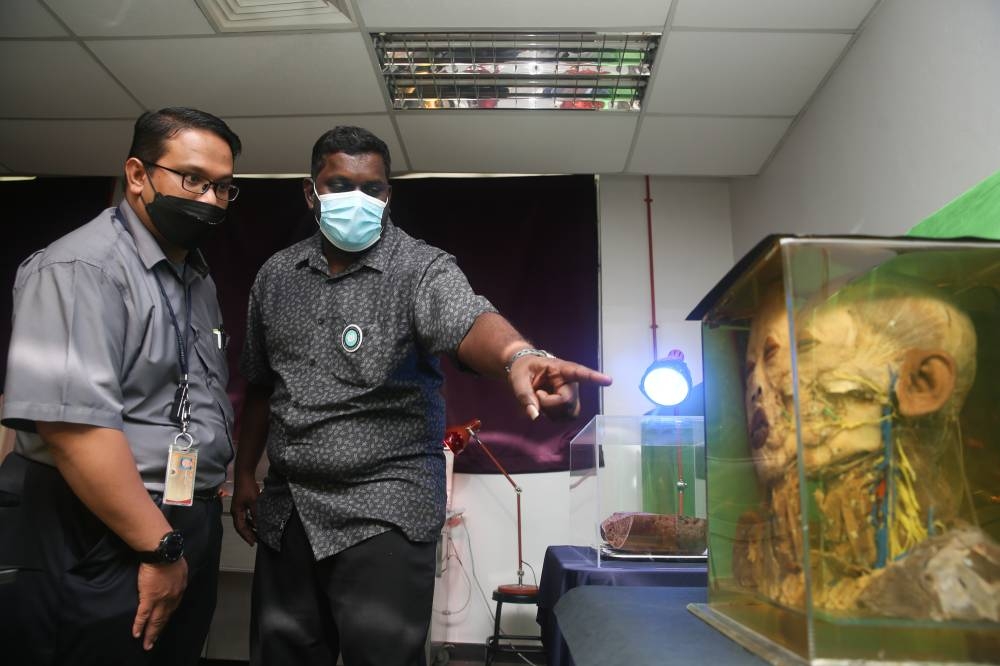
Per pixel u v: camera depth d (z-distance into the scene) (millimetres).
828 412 482
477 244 3264
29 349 865
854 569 466
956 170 1715
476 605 2967
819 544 467
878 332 492
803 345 489
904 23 1954
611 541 1320
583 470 1680
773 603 523
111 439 878
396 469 971
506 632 2947
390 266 1035
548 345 3127
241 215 3303
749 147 2912
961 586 460
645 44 2402
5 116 2836
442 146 2998
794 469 486
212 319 1190
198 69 2502
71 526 912
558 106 2688
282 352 1063
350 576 921
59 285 897
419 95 2719
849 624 459
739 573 604
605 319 3252
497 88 2691
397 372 985
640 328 3242
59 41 2359
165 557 906
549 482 3059
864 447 478
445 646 2895
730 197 3396
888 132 2041
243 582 2842
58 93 2666
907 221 1940
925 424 484
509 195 3311
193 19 2240
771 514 531
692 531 1283
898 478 478
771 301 532
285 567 986
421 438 1004
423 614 948
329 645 1000
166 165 1043
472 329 851
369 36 2338
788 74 2439
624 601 775
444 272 995
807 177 2621
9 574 878
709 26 2230
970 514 477
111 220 1030
